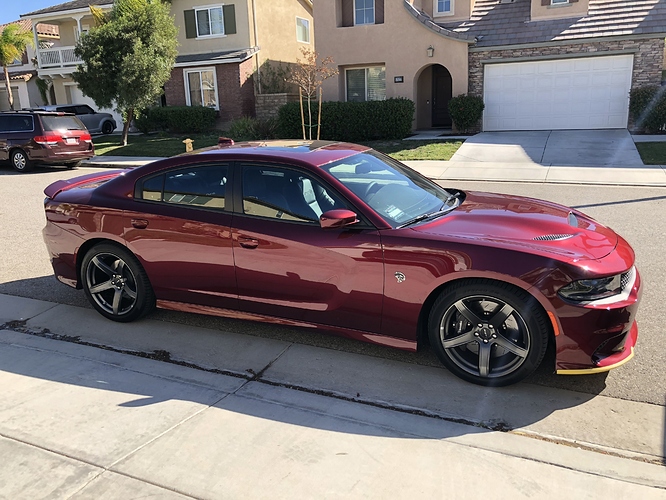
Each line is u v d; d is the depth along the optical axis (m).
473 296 3.53
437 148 15.81
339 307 3.94
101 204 4.68
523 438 3.10
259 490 2.71
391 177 4.43
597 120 17.75
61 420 3.34
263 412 3.40
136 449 3.05
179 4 24.12
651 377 3.72
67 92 29.56
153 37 18.88
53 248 5.00
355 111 18.45
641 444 3.03
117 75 18.69
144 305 4.70
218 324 4.80
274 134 20.00
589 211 8.59
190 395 3.62
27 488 2.75
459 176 12.37
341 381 3.78
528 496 2.63
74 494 2.70
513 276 3.35
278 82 24.53
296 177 4.09
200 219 4.29
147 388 3.72
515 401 3.49
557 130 18.11
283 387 3.71
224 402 3.53
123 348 4.36
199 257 4.34
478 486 2.70
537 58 17.80
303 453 2.98
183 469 2.88
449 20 19.81
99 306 4.89
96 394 3.65
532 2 18.36
